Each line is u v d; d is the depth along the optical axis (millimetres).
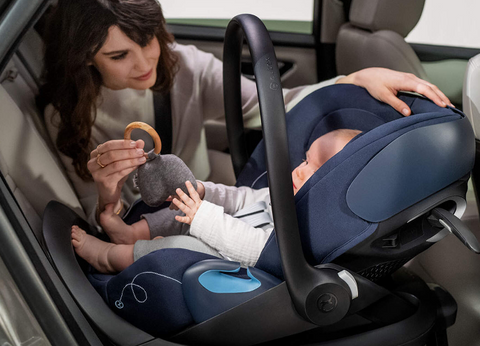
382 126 781
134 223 1065
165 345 859
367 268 863
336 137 1021
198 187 1057
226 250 943
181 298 876
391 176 758
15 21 727
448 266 1176
